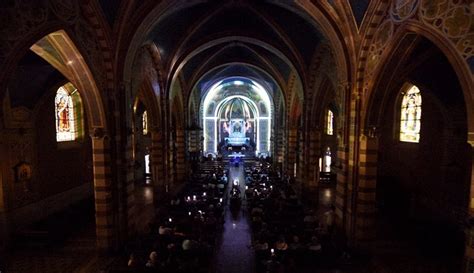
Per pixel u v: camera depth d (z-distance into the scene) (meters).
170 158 20.94
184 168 28.22
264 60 23.53
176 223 14.55
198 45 18.94
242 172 36.81
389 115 20.55
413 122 18.22
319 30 14.03
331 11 11.88
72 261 12.10
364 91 11.74
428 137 16.47
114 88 11.84
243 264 12.75
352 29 11.56
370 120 11.70
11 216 14.36
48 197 17.58
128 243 12.64
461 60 7.07
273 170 32.34
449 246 12.73
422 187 17.08
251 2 15.67
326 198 22.84
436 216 15.68
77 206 17.55
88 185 21.81
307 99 19.72
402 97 19.27
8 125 14.41
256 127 48.28
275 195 20.47
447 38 7.41
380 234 14.95
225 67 29.09
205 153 46.38
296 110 26.00
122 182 12.77
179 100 25.88
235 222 18.16
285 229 13.96
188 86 26.52
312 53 18.33
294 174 26.98
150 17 12.28
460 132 14.14
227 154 47.88
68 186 19.50
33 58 13.45
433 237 13.35
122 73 12.05
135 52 12.76
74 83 11.55
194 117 33.12
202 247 12.04
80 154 20.73
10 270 11.45
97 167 11.88
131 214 13.49
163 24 15.23
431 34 7.91
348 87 12.30
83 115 20.84
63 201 18.97
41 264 11.88
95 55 10.87
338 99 13.55
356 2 10.87
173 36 17.17
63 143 18.97
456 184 14.38
